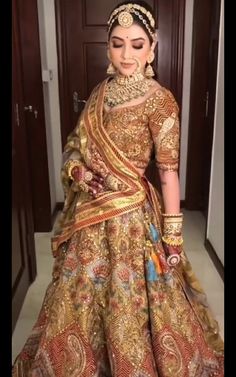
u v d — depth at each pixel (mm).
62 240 1414
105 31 3139
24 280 2197
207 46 3072
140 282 1324
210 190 2693
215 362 1482
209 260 2621
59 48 3164
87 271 1304
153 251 1336
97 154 1261
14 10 2078
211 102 2924
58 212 3455
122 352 1261
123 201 1276
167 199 1286
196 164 3361
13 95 2035
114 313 1276
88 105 1295
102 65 3225
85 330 1298
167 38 3170
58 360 1312
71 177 1309
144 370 1269
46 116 3080
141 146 1262
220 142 2477
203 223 3229
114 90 1247
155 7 3094
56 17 3100
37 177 2961
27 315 2053
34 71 2725
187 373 1354
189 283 1544
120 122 1226
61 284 1347
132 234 1304
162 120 1216
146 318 1340
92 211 1297
